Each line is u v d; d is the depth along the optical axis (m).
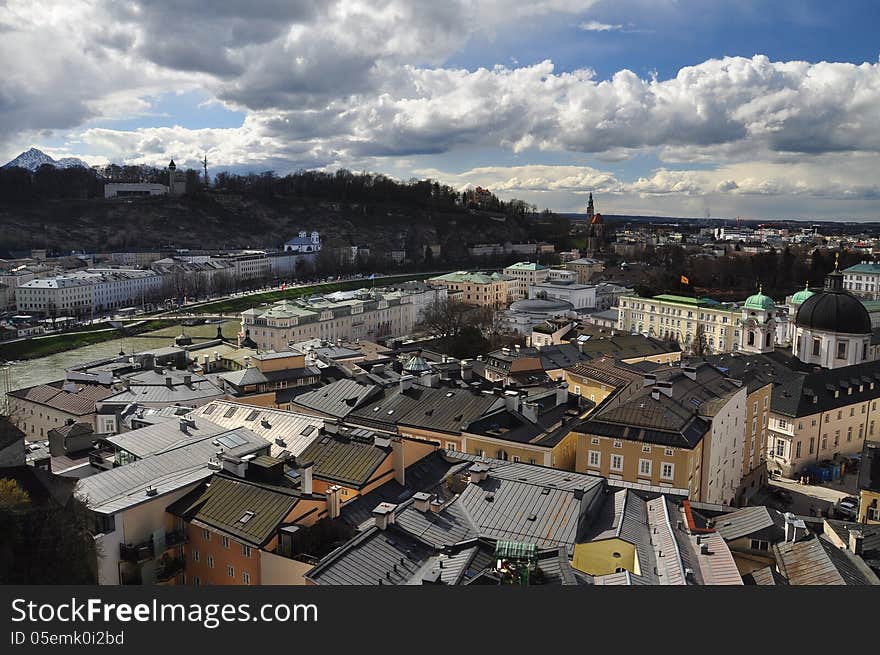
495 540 87.19
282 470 108.62
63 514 89.00
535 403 150.50
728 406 150.00
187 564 99.38
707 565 85.31
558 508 97.50
